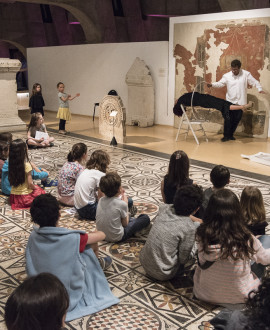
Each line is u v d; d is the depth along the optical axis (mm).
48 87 14969
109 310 2914
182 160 3979
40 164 7152
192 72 10344
